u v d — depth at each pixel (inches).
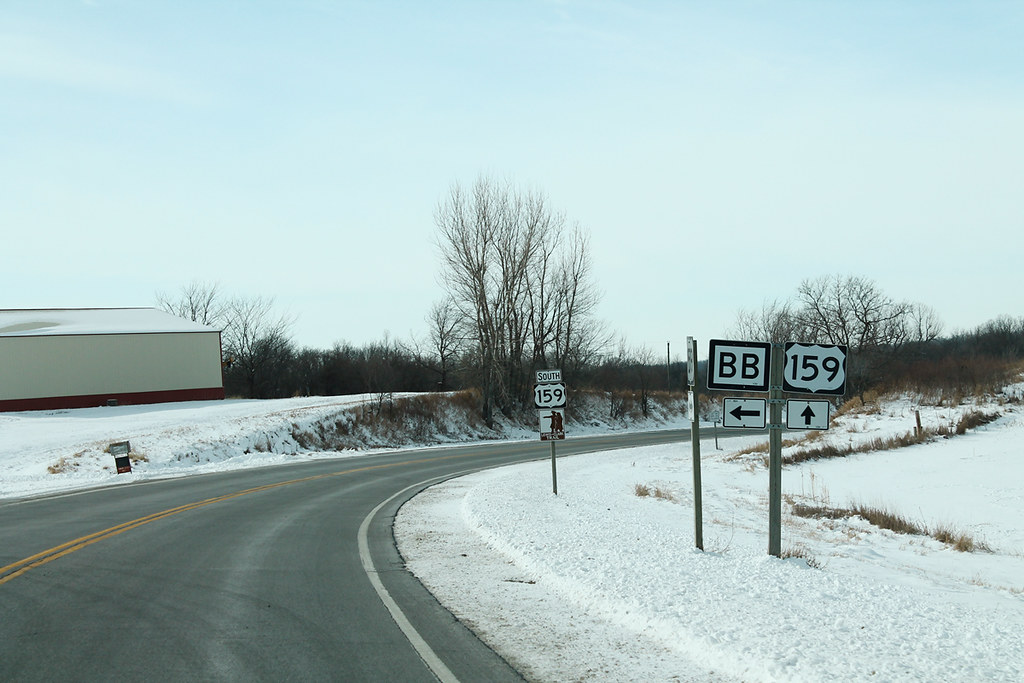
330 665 239.0
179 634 273.1
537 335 2357.3
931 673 218.7
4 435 1480.1
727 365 401.1
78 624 286.4
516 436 2223.2
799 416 398.9
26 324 2370.8
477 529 512.7
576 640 265.6
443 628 281.1
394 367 3821.4
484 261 2175.2
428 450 1619.1
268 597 330.6
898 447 1302.9
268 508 666.2
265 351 3619.6
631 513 629.6
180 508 665.6
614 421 2662.4
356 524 564.1
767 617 276.8
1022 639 264.5
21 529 538.3
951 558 542.0
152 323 2495.1
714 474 1136.8
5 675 229.5
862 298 2807.6
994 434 1347.2
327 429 1777.8
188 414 1887.3
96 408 2142.0
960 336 4156.0
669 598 303.7
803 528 662.5
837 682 209.0
